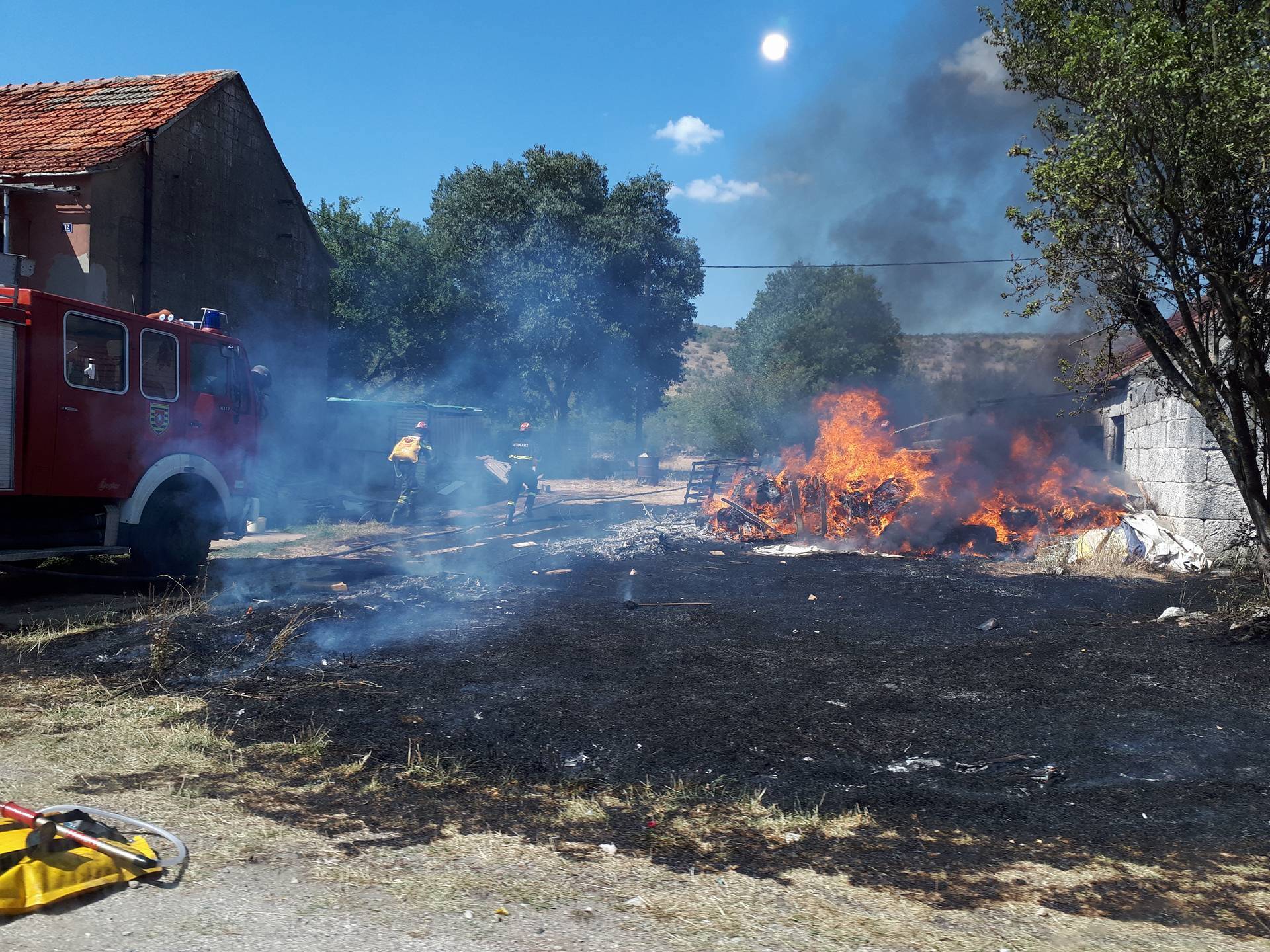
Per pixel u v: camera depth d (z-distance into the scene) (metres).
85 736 4.46
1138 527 11.58
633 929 2.73
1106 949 2.65
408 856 3.22
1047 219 7.37
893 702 5.40
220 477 9.73
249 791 3.82
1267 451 8.04
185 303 16.11
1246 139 6.37
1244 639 6.86
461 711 5.05
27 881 2.76
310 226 19.62
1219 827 3.66
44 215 14.18
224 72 17.20
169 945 2.57
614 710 5.14
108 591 9.01
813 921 2.80
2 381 7.53
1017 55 7.54
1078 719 5.13
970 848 3.42
